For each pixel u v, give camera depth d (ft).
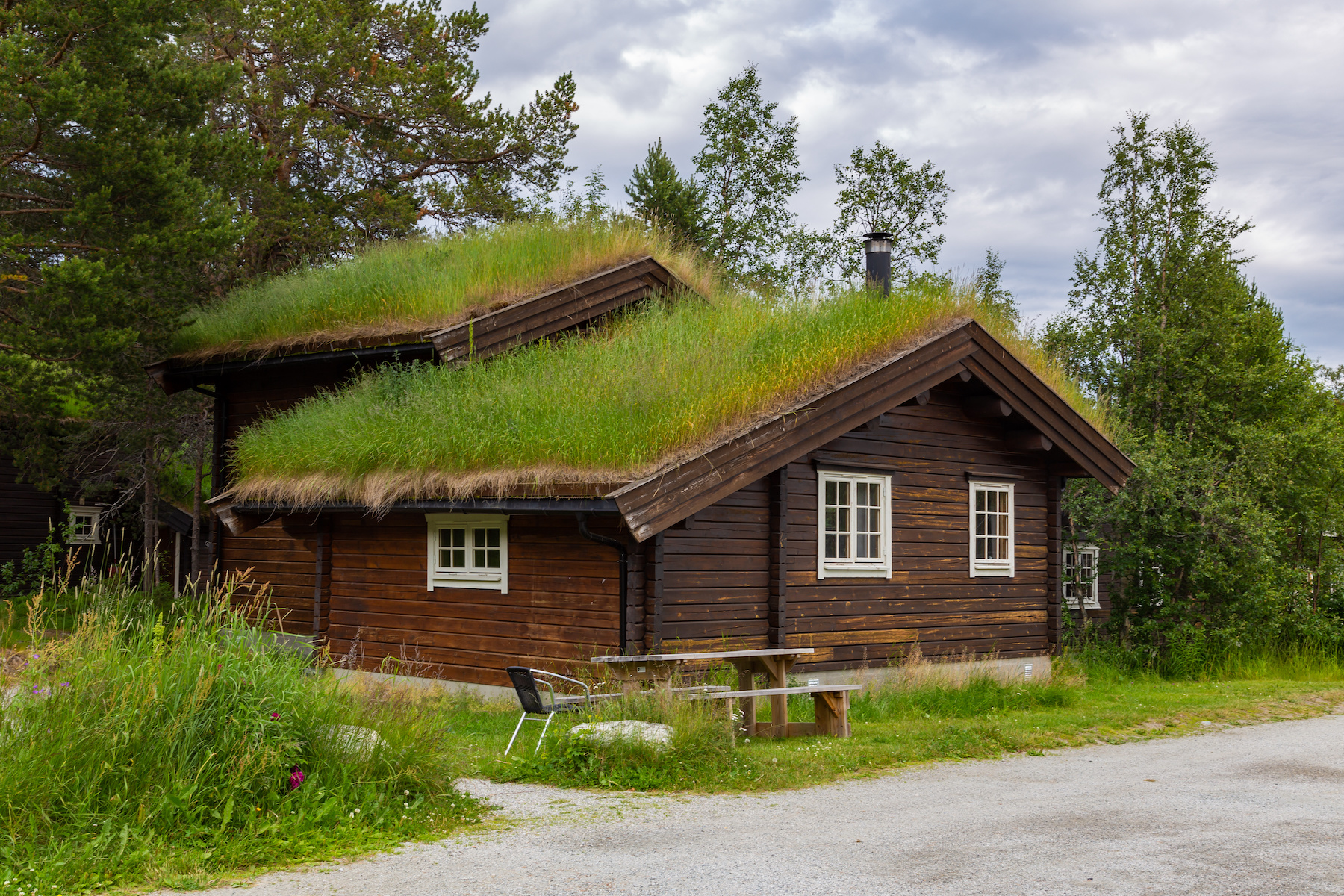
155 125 61.16
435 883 17.74
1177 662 67.46
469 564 43.68
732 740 29.66
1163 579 73.26
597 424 38.24
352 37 83.82
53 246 56.44
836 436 42.57
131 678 21.66
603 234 57.82
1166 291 81.82
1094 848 20.57
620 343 46.47
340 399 49.39
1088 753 34.17
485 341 48.67
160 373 61.46
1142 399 79.05
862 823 22.79
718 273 63.31
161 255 56.54
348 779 22.24
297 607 55.11
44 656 21.99
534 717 36.32
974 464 51.39
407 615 45.62
